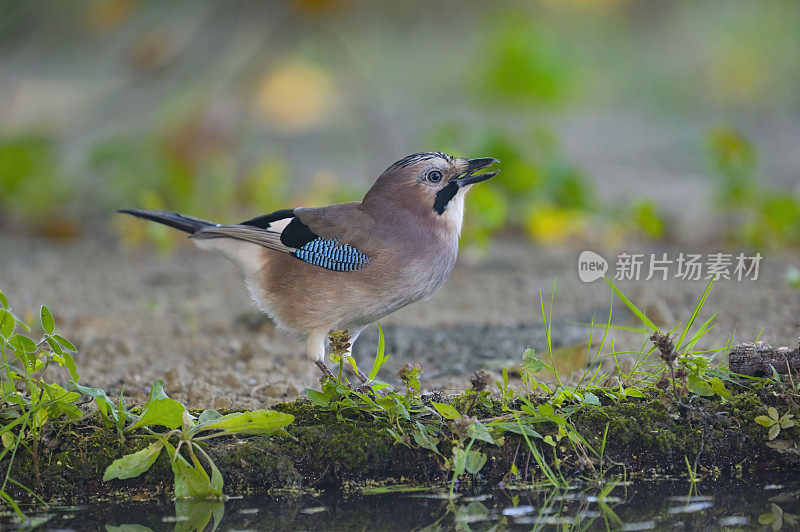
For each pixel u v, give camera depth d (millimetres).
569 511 6344
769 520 6117
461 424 6762
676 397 7246
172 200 16656
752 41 30453
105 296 12844
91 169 18156
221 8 25562
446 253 8102
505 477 6941
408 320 11461
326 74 28625
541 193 15992
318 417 7168
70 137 22234
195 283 13664
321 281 7820
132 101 25703
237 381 8961
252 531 6043
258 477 6801
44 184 16875
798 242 14336
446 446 6910
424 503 6531
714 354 8891
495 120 26078
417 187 7977
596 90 30953
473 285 13188
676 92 30438
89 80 31125
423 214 7996
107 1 21656
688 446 7105
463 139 16484
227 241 8250
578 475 6988
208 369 9492
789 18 30922
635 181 20000
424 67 34375
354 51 34750
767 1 31750
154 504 6578
